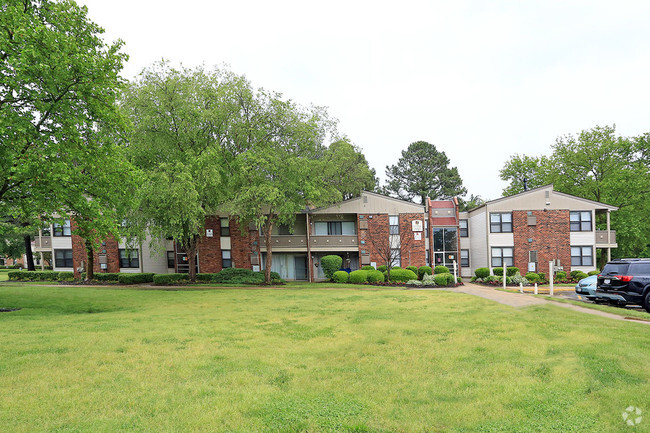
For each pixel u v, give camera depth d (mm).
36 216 15570
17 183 13695
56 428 4570
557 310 12031
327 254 33312
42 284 27344
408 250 31328
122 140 18375
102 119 14992
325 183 26688
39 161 12500
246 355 7770
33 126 13047
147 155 22797
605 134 35312
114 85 14672
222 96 23750
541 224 31875
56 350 8148
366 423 4625
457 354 7516
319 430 4457
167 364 7137
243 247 30953
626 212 34062
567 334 8617
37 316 13008
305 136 24812
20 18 12273
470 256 35781
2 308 15164
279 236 31484
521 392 5379
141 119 22375
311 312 13430
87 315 13203
